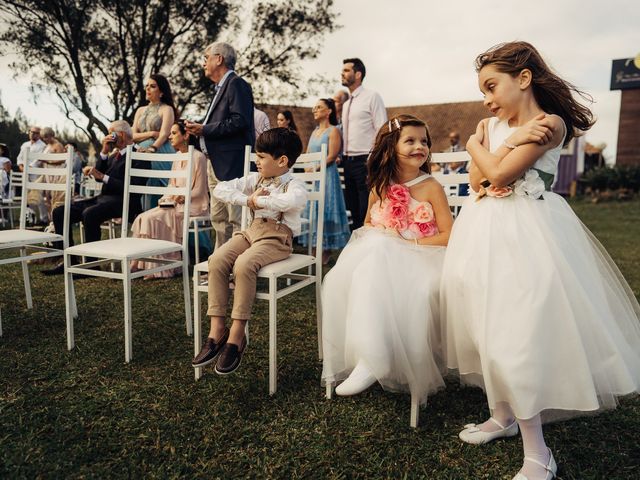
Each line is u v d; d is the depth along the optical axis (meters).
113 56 13.15
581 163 21.19
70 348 2.68
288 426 1.93
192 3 13.27
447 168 9.34
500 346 1.50
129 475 1.63
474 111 23.83
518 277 1.54
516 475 1.58
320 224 2.49
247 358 2.59
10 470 1.64
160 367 2.47
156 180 4.67
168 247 2.78
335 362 2.07
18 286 3.95
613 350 1.50
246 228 2.56
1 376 2.35
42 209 7.91
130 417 1.99
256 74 13.88
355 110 4.94
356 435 1.86
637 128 17.83
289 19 13.50
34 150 8.16
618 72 17.86
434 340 1.94
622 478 1.61
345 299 2.05
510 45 1.67
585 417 1.98
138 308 3.43
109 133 4.47
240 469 1.66
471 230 1.73
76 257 4.49
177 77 13.43
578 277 1.56
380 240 2.05
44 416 1.98
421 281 1.93
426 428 1.91
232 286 2.30
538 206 1.64
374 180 2.23
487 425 1.84
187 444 1.80
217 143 3.86
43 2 11.96
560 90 1.64
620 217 11.30
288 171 2.42
